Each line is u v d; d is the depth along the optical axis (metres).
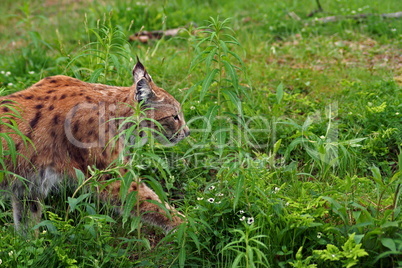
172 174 10.73
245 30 18.89
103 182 9.28
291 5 21.86
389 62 15.73
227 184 8.84
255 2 22.62
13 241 8.24
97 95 9.68
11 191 9.23
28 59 15.52
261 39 18.62
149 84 9.66
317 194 8.61
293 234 7.98
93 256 8.17
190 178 10.66
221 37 17.91
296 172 10.26
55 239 8.26
